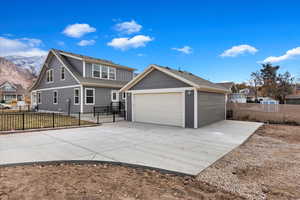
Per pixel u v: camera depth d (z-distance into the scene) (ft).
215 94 38.86
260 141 21.98
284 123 39.01
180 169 12.07
